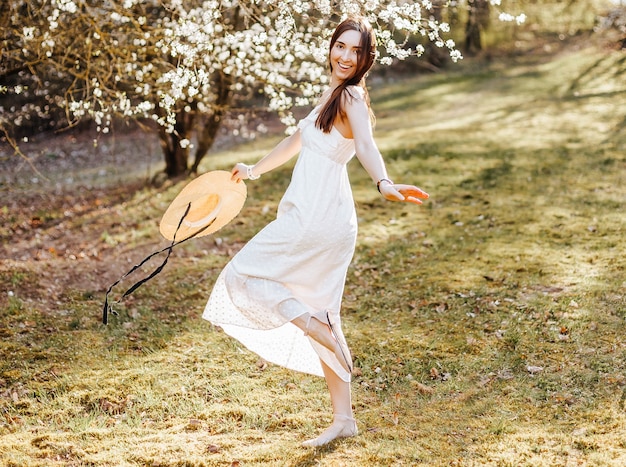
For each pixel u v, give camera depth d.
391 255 6.79
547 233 6.98
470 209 8.10
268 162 3.61
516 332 4.79
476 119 14.21
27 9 6.48
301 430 3.64
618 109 13.98
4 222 9.38
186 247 7.39
